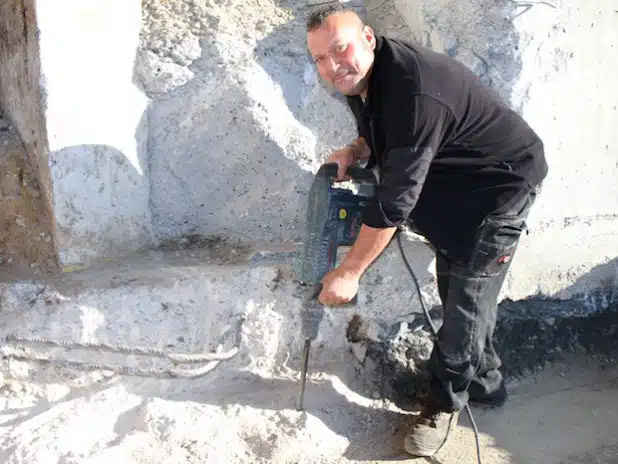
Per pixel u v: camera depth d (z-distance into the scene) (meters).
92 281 1.95
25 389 1.87
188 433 1.82
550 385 2.27
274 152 2.19
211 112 2.16
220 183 2.23
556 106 2.21
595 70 2.26
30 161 2.21
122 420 1.85
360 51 1.56
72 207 2.01
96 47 1.97
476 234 1.71
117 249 2.13
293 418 1.89
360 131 1.83
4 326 1.86
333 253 1.80
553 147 2.23
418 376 2.14
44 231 2.10
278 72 2.22
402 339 2.19
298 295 2.05
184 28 2.16
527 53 2.14
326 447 1.88
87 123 1.99
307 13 2.32
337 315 2.10
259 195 2.24
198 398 1.94
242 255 2.17
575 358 2.37
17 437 1.71
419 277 2.13
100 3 1.95
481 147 1.67
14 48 2.20
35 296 1.90
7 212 2.12
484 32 2.15
